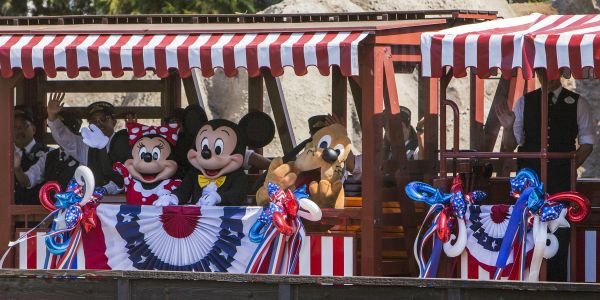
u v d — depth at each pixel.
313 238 27.73
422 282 23.16
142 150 29.34
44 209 29.47
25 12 65.62
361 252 27.52
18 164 31.45
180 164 29.91
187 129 29.83
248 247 27.73
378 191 27.33
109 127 32.97
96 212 28.83
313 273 27.73
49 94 36.50
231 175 28.97
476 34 25.28
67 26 30.53
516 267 25.75
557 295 22.38
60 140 32.09
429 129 30.97
